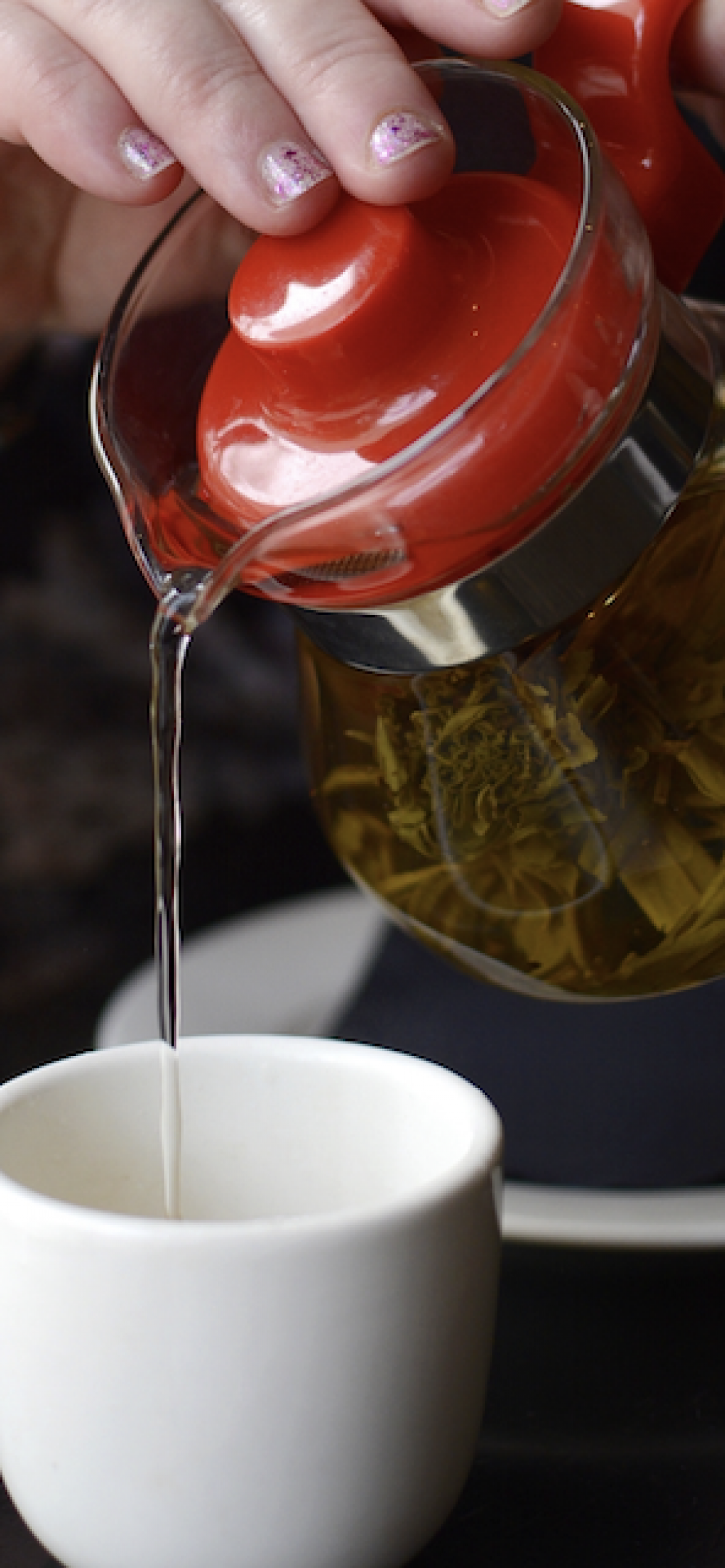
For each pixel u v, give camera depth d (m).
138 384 0.47
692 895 0.47
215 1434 0.41
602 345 0.42
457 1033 0.58
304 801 0.94
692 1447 0.47
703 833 0.46
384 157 0.43
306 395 0.43
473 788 0.46
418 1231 0.41
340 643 0.46
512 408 0.41
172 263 0.48
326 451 0.43
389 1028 0.59
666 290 0.46
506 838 0.46
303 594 0.44
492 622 0.44
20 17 0.50
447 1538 0.45
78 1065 0.46
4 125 0.51
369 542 0.42
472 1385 0.43
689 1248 0.51
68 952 0.77
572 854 0.46
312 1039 0.48
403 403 0.43
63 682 0.97
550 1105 0.55
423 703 0.46
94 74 0.49
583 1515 0.45
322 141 0.43
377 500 0.41
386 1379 0.41
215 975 0.67
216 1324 0.40
